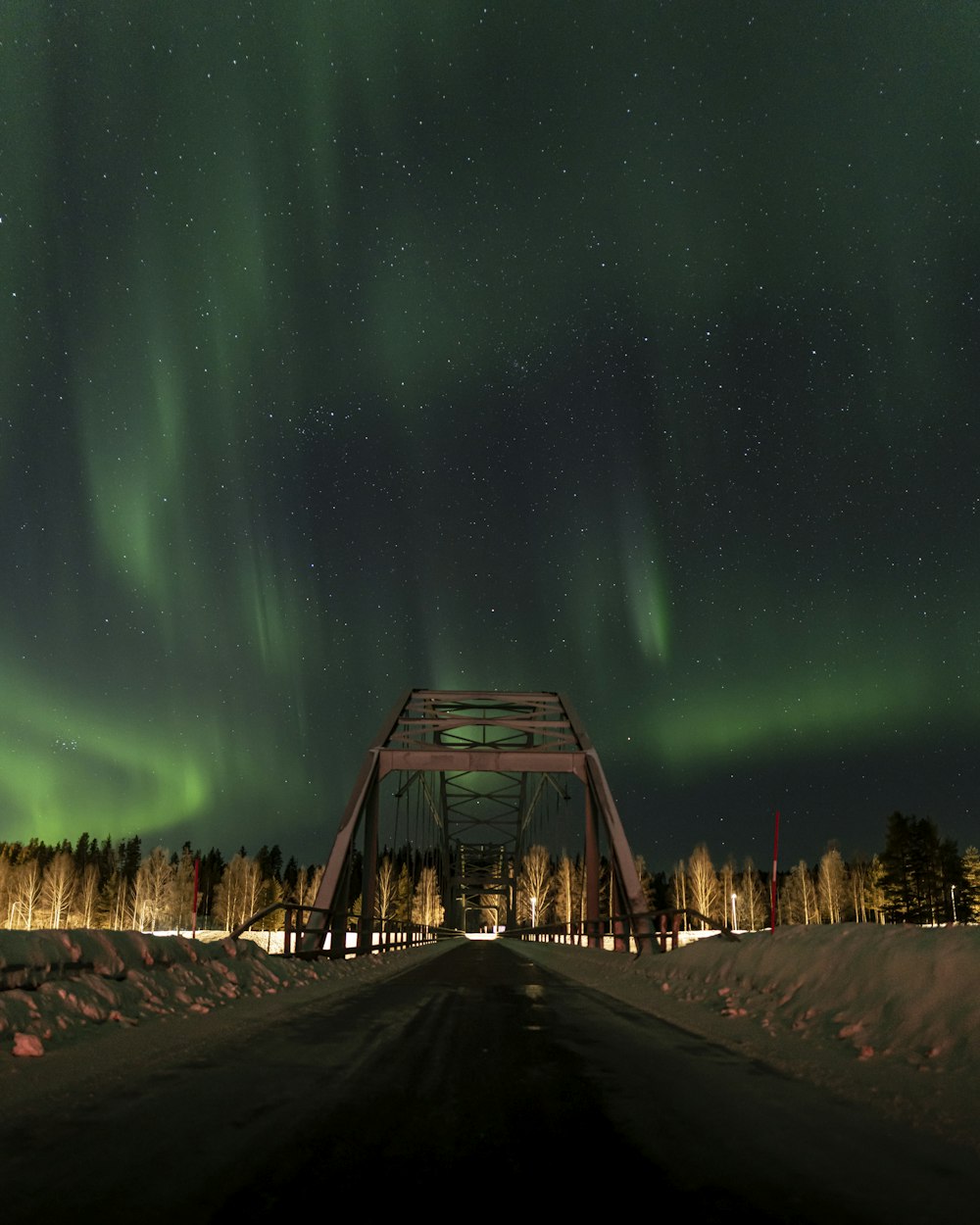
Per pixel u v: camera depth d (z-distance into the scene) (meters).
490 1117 5.30
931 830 69.44
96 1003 8.94
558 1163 4.34
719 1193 3.91
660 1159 4.44
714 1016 11.38
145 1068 6.63
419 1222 3.46
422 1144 4.64
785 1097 6.05
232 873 108.38
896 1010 8.50
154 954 11.47
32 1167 4.05
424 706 56.47
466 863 130.25
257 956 15.43
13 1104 5.30
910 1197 3.90
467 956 36.22
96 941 10.27
